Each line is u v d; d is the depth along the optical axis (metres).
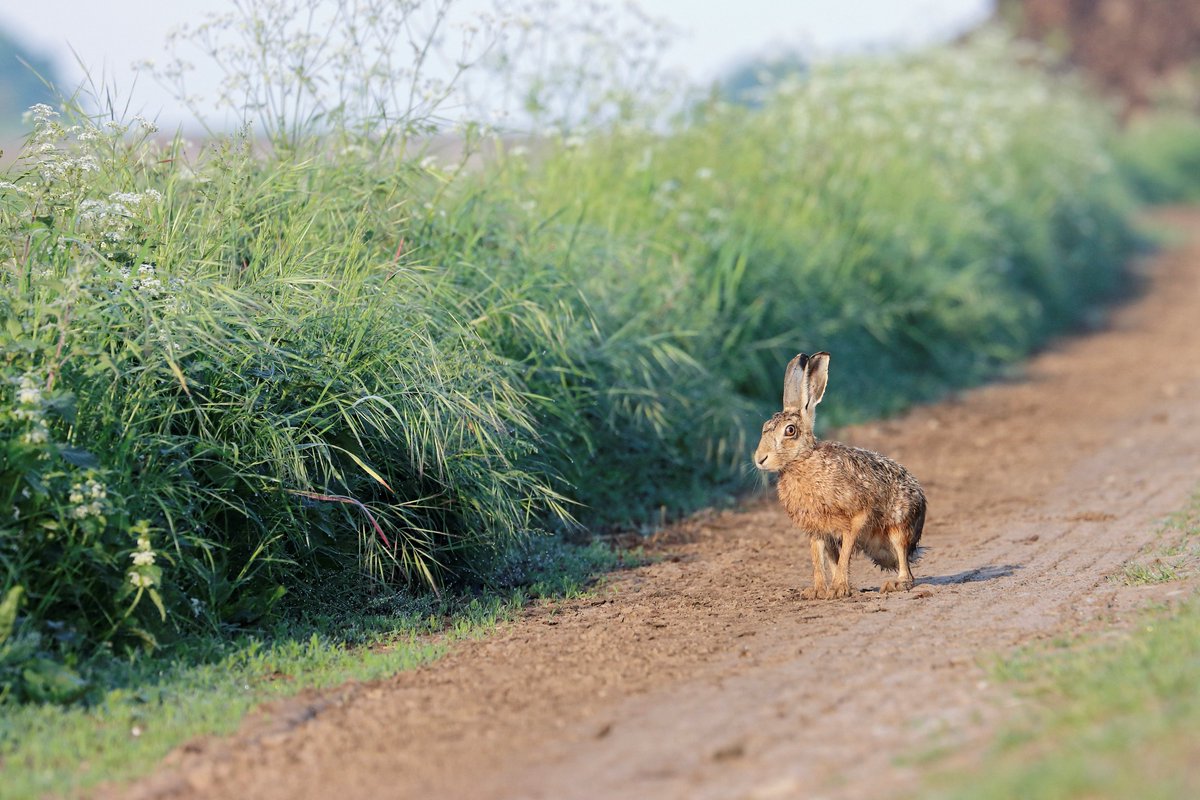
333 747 9.62
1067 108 51.75
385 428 13.70
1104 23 92.31
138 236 13.57
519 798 8.48
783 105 31.62
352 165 16.81
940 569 14.86
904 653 11.06
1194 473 19.61
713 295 22.02
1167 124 81.50
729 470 20.20
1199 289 44.09
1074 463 21.23
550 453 16.80
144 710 10.36
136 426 11.95
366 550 13.58
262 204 15.23
